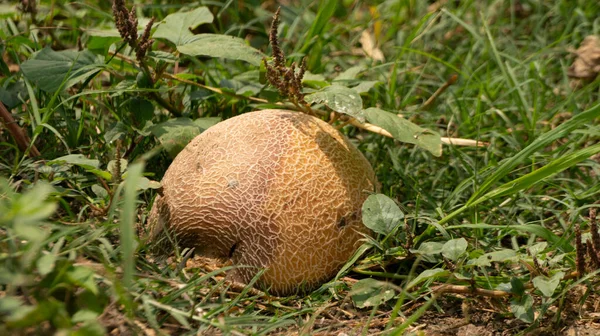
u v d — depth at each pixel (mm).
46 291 1192
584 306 1282
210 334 1234
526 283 1278
